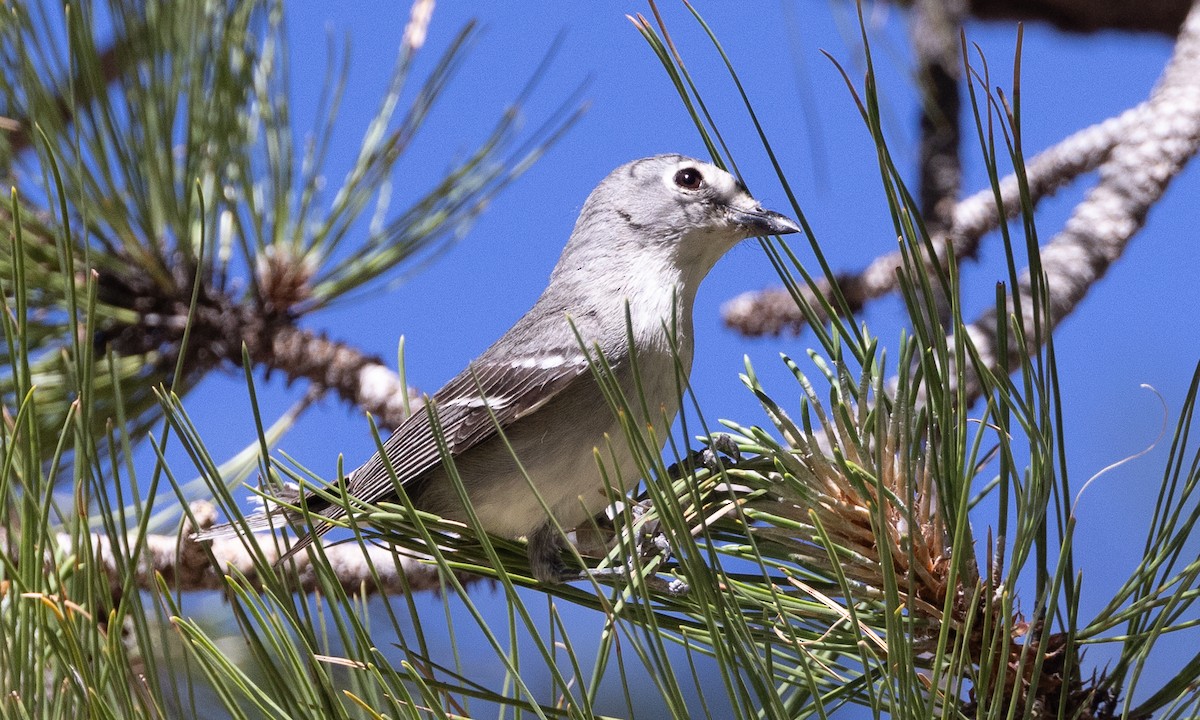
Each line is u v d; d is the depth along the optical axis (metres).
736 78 4.49
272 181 8.84
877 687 5.11
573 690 8.88
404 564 8.07
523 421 7.91
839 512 5.27
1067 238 9.15
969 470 4.40
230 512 4.54
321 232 8.88
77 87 7.66
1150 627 4.88
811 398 5.25
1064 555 4.36
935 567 5.12
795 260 5.02
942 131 10.70
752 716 4.36
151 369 8.51
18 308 4.14
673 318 4.47
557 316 8.34
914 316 4.61
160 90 7.96
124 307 8.42
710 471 5.70
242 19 8.32
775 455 5.36
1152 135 9.33
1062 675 4.90
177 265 8.51
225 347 8.77
